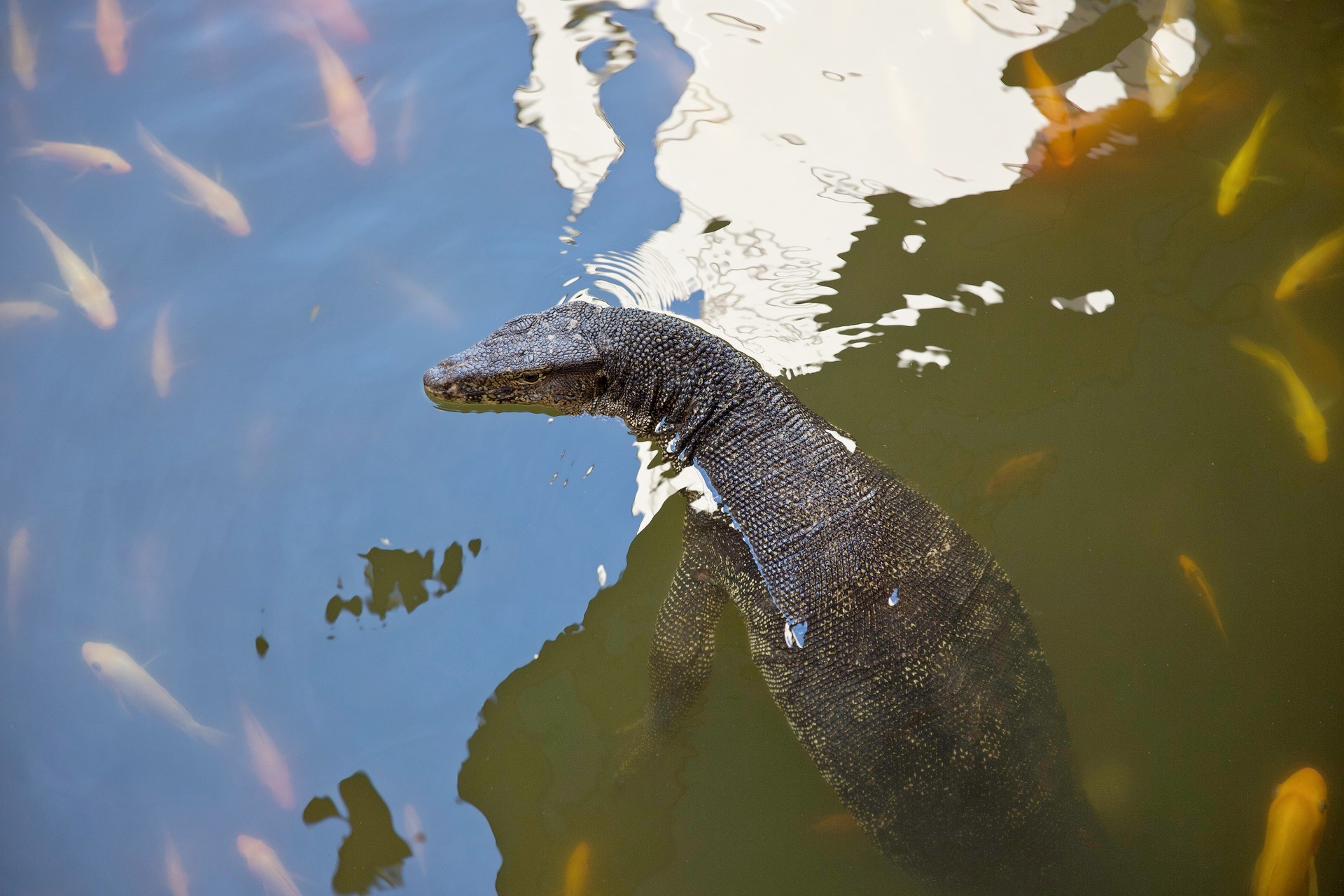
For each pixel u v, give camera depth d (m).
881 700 3.77
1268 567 4.52
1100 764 4.09
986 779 3.54
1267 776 4.02
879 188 5.71
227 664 4.44
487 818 4.11
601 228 5.62
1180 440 4.82
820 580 4.05
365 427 5.05
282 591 4.63
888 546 4.00
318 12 6.66
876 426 4.88
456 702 4.37
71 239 5.66
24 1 6.70
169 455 4.97
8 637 4.50
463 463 4.97
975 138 5.89
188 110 6.19
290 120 6.12
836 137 5.95
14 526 4.79
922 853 3.71
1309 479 4.69
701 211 5.66
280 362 5.25
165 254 5.61
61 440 5.04
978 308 5.22
